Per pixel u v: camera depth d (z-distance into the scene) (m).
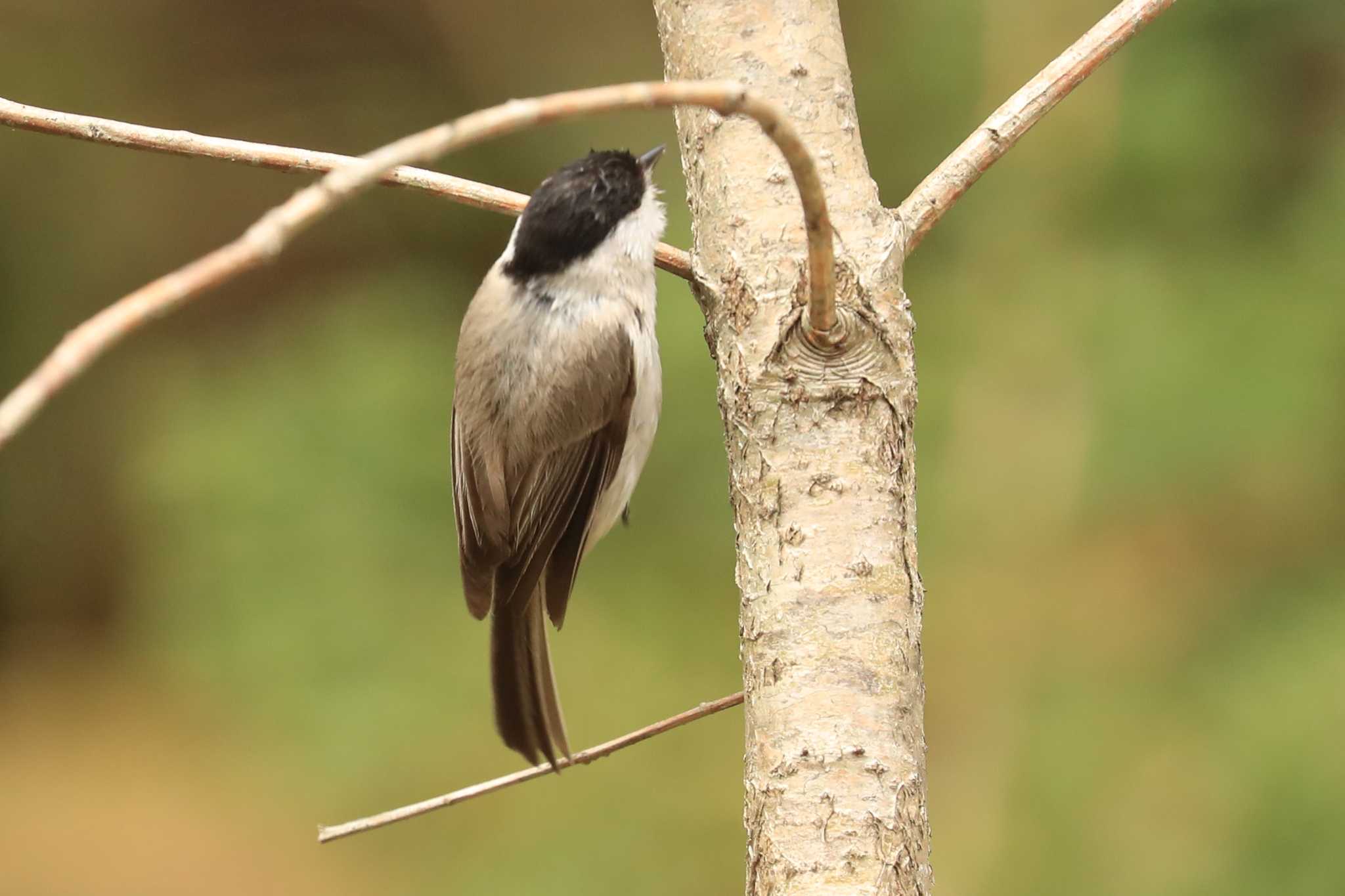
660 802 11.15
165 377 15.29
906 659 3.57
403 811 4.29
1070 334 11.36
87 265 17.19
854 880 3.42
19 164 16.77
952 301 11.77
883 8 12.73
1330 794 9.65
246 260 2.25
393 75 17.17
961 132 12.45
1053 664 10.98
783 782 3.50
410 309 13.53
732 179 3.78
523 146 15.49
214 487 12.14
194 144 4.25
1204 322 11.19
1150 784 10.19
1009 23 12.00
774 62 3.81
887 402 3.63
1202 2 11.57
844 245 3.69
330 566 11.88
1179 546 11.32
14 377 17.33
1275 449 10.98
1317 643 10.47
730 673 11.69
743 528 3.69
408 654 11.69
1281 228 11.49
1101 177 11.60
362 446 12.28
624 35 16.42
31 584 18.81
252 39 17.00
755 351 3.67
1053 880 9.89
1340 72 11.57
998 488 11.34
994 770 10.68
